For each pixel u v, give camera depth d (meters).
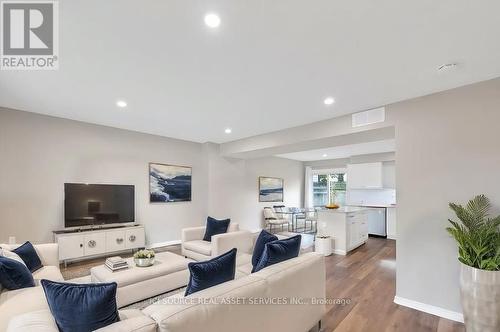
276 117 4.08
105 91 3.10
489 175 2.55
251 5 1.62
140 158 5.33
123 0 1.58
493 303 2.15
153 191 5.50
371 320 2.59
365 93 3.04
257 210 7.95
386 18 1.72
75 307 1.25
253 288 1.63
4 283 2.13
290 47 2.10
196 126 4.75
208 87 2.95
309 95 3.15
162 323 1.20
